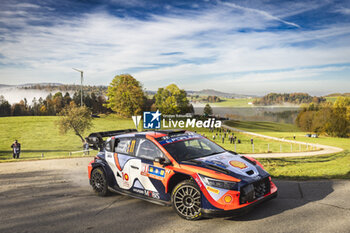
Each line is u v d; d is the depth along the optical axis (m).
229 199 3.94
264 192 4.38
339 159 16.25
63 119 38.81
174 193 4.43
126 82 83.44
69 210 5.10
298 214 4.16
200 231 3.81
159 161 4.57
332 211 4.17
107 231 4.02
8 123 71.44
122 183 5.54
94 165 6.15
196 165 4.39
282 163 14.32
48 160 16.02
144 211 4.82
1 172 10.80
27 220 4.66
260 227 3.79
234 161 4.63
